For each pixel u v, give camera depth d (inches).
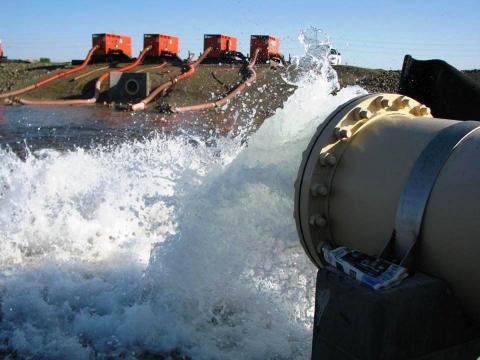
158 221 223.0
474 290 85.3
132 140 655.8
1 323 142.2
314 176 111.3
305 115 158.7
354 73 1298.0
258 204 144.2
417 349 86.0
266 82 1296.8
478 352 95.3
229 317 146.5
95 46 1788.9
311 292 145.5
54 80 1505.9
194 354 131.0
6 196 233.6
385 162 103.0
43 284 166.7
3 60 2036.2
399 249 93.6
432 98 154.4
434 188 89.9
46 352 128.8
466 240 83.5
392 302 82.2
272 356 130.9
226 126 850.8
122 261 186.9
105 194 231.3
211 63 1656.0
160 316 144.0
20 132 727.7
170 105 1142.3
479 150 88.1
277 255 145.3
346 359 87.4
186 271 151.7
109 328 139.6
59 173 249.1
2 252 194.4
